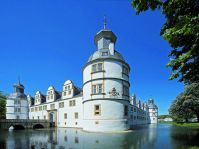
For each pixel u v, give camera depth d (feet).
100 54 116.57
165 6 29.55
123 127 109.40
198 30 24.73
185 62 30.50
